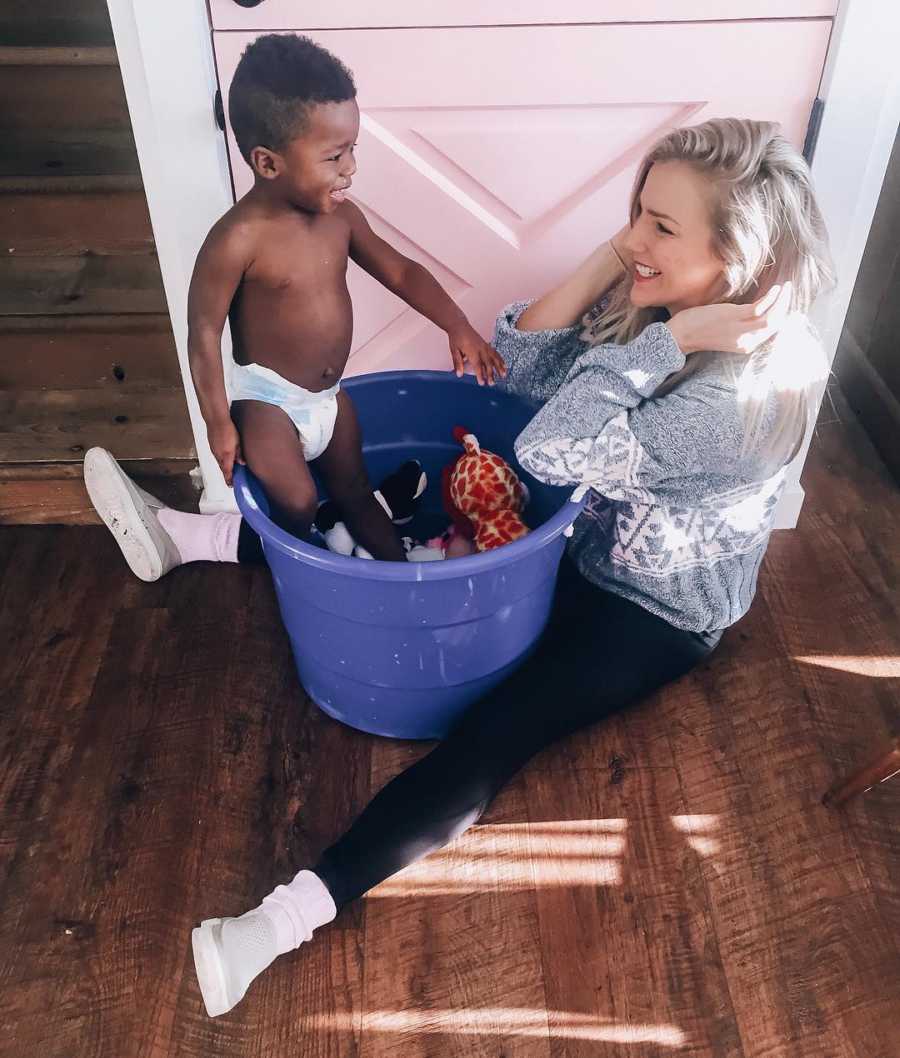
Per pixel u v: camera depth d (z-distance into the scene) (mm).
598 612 1412
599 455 1238
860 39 1291
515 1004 1172
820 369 1252
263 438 1295
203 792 1384
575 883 1280
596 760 1417
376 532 1534
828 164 1401
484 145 1414
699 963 1204
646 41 1319
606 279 1362
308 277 1231
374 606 1232
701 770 1402
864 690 1504
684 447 1214
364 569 1159
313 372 1298
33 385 1902
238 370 1304
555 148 1418
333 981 1194
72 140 1968
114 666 1556
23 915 1251
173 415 1834
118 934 1233
